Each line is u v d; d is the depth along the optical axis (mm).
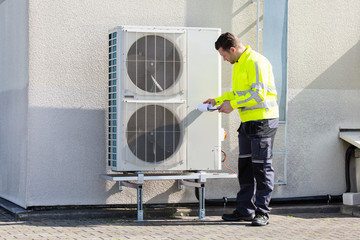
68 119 6379
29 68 6258
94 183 6465
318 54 7211
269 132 5855
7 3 7207
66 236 5180
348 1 7336
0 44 7578
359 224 6027
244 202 6125
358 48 7387
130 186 6191
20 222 5926
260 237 5258
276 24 6969
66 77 6367
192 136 6109
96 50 6449
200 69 6121
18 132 6660
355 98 7371
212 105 6086
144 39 5988
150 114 6004
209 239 5133
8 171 7094
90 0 6434
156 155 6020
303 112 7148
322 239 5191
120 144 5957
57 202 6371
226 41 5828
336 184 7273
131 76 5957
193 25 6746
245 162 6109
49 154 6332
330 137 7262
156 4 6625
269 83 5887
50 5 6324
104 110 6477
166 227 5719
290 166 7090
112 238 5117
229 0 6863
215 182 6848
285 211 6770
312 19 7188
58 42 6348
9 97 7086
